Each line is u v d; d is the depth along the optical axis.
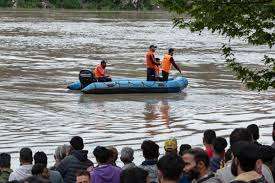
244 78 15.73
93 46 73.56
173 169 7.58
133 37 88.94
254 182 7.87
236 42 86.25
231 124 30.03
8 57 59.12
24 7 167.62
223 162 11.48
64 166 13.20
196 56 66.06
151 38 88.56
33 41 77.19
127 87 39.34
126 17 140.25
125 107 34.66
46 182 7.43
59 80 44.69
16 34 86.50
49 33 90.00
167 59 41.12
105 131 27.95
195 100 37.47
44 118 30.83
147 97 38.41
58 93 38.94
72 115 31.86
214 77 48.84
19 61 56.19
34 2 170.00
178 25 14.86
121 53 66.56
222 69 54.34
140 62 58.31
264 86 15.41
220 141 11.79
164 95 39.34
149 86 39.78
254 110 34.22
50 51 66.38
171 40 86.94
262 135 27.25
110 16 142.12
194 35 97.12
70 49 69.12
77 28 101.50
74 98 37.25
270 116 32.34
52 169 13.60
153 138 26.58
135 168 7.32
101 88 38.88
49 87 41.31
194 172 8.81
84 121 30.31
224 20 14.24
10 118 30.61
